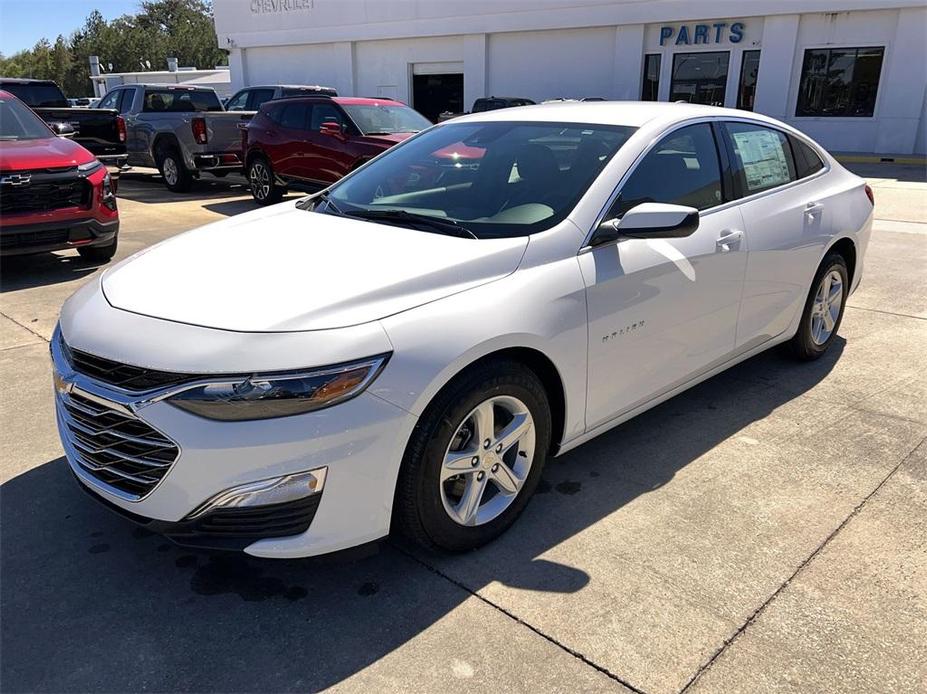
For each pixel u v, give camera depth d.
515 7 23.09
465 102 25.09
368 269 2.59
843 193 4.57
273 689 2.16
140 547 2.82
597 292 2.90
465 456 2.63
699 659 2.27
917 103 18.62
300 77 29.06
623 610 2.49
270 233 3.13
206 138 12.23
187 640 2.35
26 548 2.80
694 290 3.38
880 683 2.18
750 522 3.00
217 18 30.62
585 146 3.30
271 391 2.21
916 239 8.72
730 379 4.52
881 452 3.58
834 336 4.95
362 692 2.15
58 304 5.90
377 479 2.38
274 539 2.32
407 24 25.33
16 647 2.31
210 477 2.23
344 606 2.51
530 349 2.71
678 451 3.60
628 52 21.75
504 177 3.30
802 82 19.95
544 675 2.21
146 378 2.29
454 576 2.67
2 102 7.30
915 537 2.90
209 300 2.46
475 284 2.63
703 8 20.34
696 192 3.51
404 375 2.34
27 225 6.30
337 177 10.18
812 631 2.39
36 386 4.28
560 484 3.30
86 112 13.02
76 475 2.66
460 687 2.17
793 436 3.76
